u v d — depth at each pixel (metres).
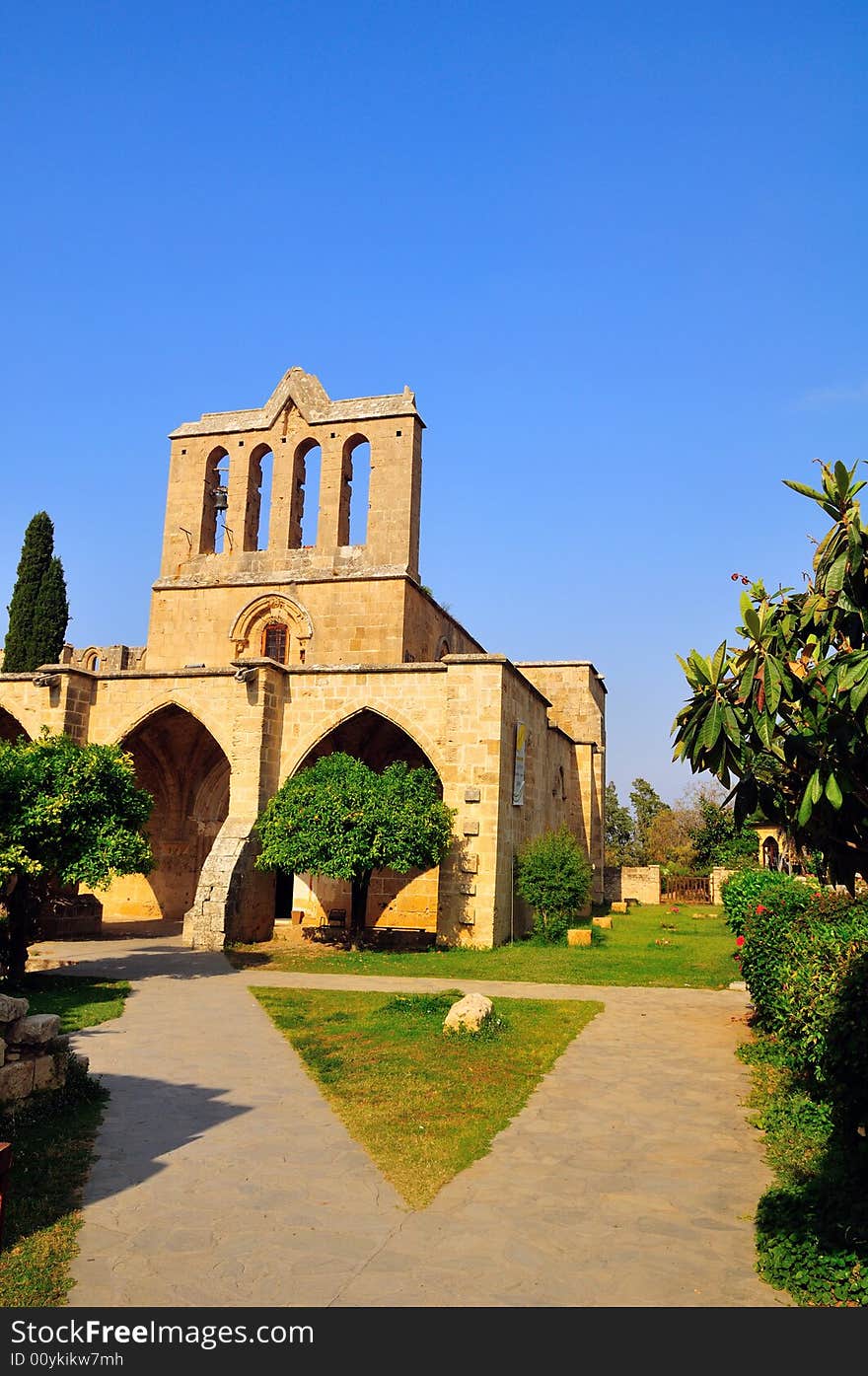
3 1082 8.43
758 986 11.43
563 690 40.44
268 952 21.92
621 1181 7.28
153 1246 6.05
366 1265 5.79
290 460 32.47
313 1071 10.65
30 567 37.19
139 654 37.19
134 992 16.11
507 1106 9.23
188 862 31.55
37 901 17.83
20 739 18.59
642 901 42.22
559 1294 5.40
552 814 32.66
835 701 5.18
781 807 5.86
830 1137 7.82
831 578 5.27
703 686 5.66
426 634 32.75
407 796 21.67
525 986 16.94
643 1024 13.38
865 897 10.97
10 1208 6.55
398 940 24.41
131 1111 9.11
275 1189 7.09
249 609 31.17
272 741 25.17
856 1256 5.60
